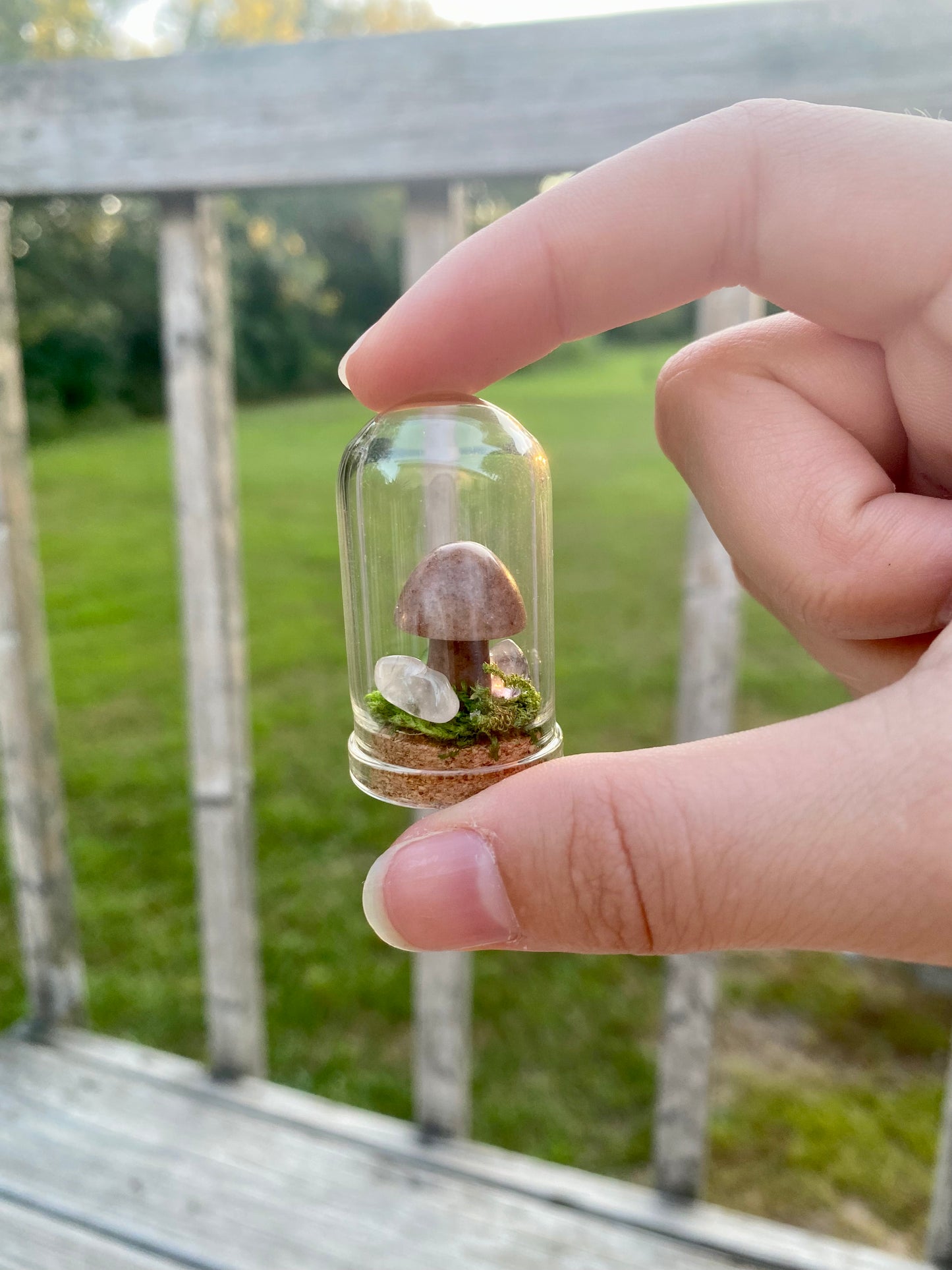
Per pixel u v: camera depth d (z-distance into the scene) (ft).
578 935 0.29
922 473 0.35
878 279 0.32
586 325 0.38
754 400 0.35
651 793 0.27
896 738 0.26
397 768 0.32
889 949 0.27
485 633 0.32
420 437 0.37
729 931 0.28
